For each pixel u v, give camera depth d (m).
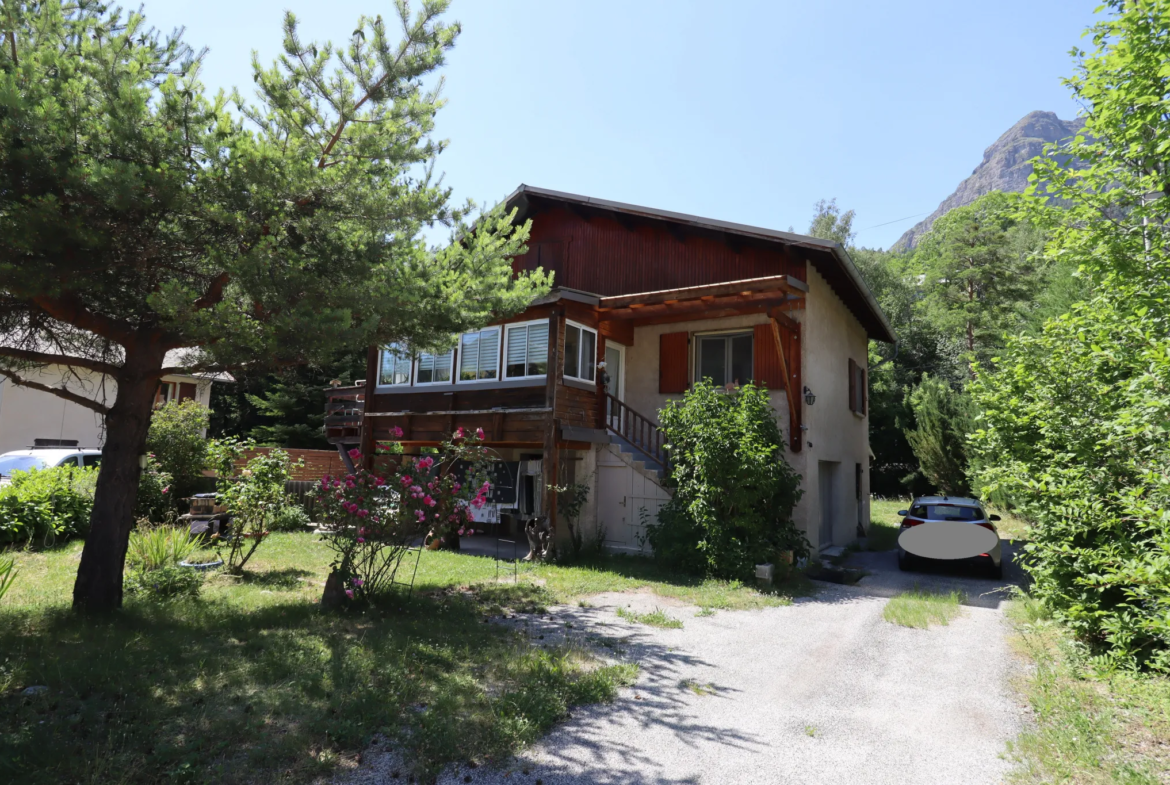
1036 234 31.59
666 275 14.96
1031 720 4.80
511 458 14.91
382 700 4.57
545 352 12.70
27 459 13.43
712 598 8.99
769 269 13.57
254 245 6.05
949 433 24.19
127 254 5.89
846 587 10.55
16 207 4.88
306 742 3.91
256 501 9.58
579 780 3.74
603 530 13.30
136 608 6.82
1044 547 6.69
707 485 10.55
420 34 7.08
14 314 6.27
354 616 6.98
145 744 3.76
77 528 11.14
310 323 5.87
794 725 4.66
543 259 16.88
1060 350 7.02
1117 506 5.87
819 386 13.80
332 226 6.55
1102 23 7.19
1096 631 6.27
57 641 5.54
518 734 4.23
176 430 14.62
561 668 5.52
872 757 4.14
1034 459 7.09
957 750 4.26
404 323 7.13
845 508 16.11
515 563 10.77
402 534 7.88
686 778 3.80
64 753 3.55
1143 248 7.41
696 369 14.28
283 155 6.05
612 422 14.56
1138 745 4.19
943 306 34.69
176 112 5.56
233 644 5.80
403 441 14.73
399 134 7.27
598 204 15.05
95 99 5.55
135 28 6.48
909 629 7.61
